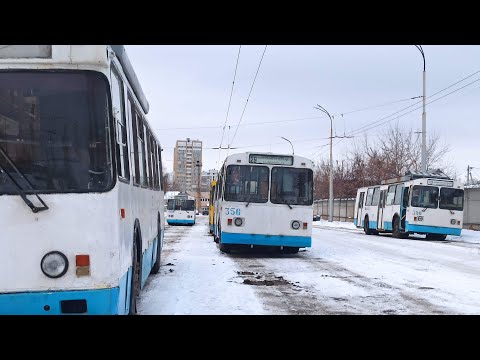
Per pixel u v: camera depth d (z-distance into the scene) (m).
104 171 4.59
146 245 7.93
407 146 50.72
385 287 9.77
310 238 14.93
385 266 13.11
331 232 31.56
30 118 4.56
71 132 4.60
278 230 14.84
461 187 25.39
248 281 10.17
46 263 4.39
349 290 9.40
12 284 4.36
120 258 4.74
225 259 14.32
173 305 7.70
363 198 33.88
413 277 11.16
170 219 42.09
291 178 15.02
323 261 14.13
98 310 4.42
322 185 73.25
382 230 29.23
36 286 4.38
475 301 8.43
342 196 60.84
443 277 11.20
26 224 4.41
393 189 28.09
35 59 4.57
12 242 4.38
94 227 4.48
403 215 26.08
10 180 4.45
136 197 6.41
